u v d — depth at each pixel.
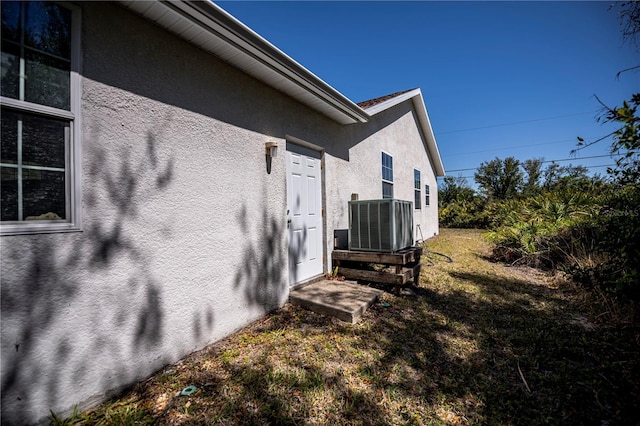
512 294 4.33
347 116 4.58
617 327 2.96
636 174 2.69
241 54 2.67
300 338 2.76
